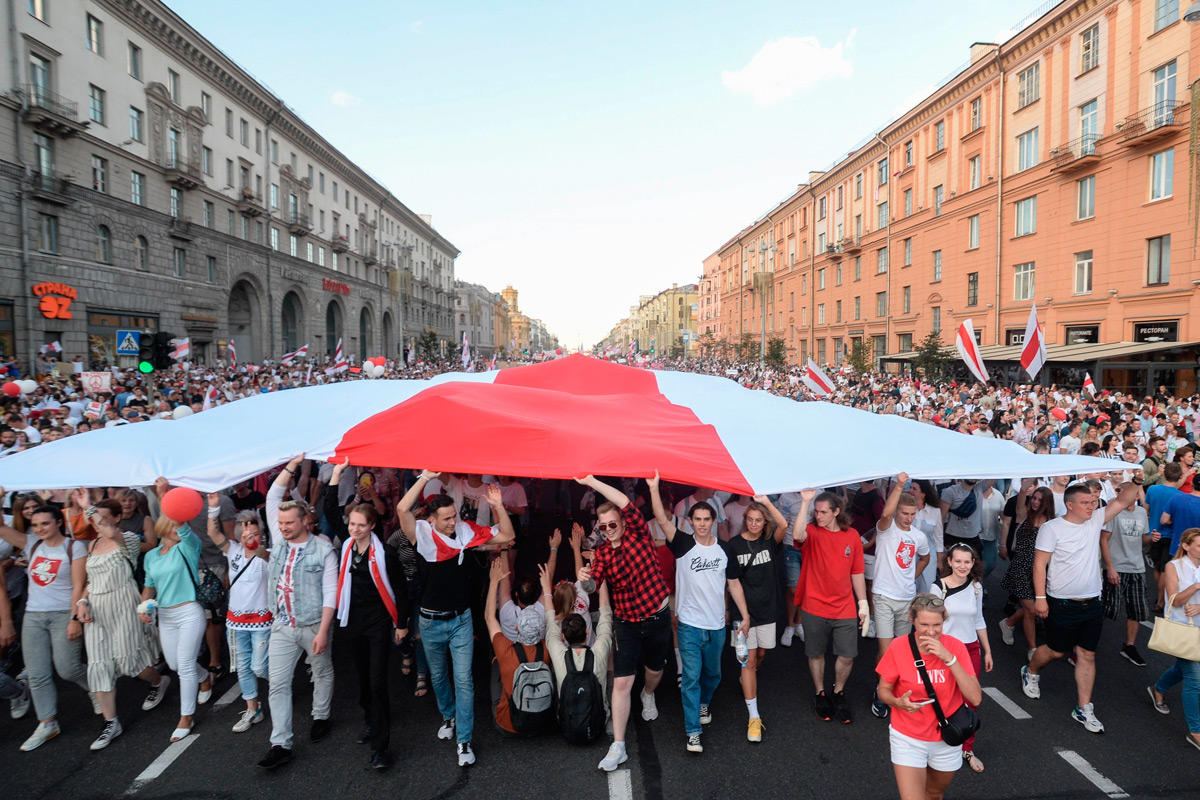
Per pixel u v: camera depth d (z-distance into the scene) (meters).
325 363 46.53
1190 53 20.58
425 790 4.32
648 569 4.70
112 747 4.84
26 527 6.09
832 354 48.22
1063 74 25.69
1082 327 25.05
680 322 115.75
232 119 38.41
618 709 4.59
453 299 99.44
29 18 23.81
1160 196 21.92
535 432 5.33
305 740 4.94
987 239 30.28
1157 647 4.84
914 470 5.45
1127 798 4.25
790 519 6.69
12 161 23.17
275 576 4.64
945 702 3.49
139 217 29.78
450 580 4.64
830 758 4.71
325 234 52.69
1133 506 6.22
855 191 44.16
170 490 5.01
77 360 24.03
